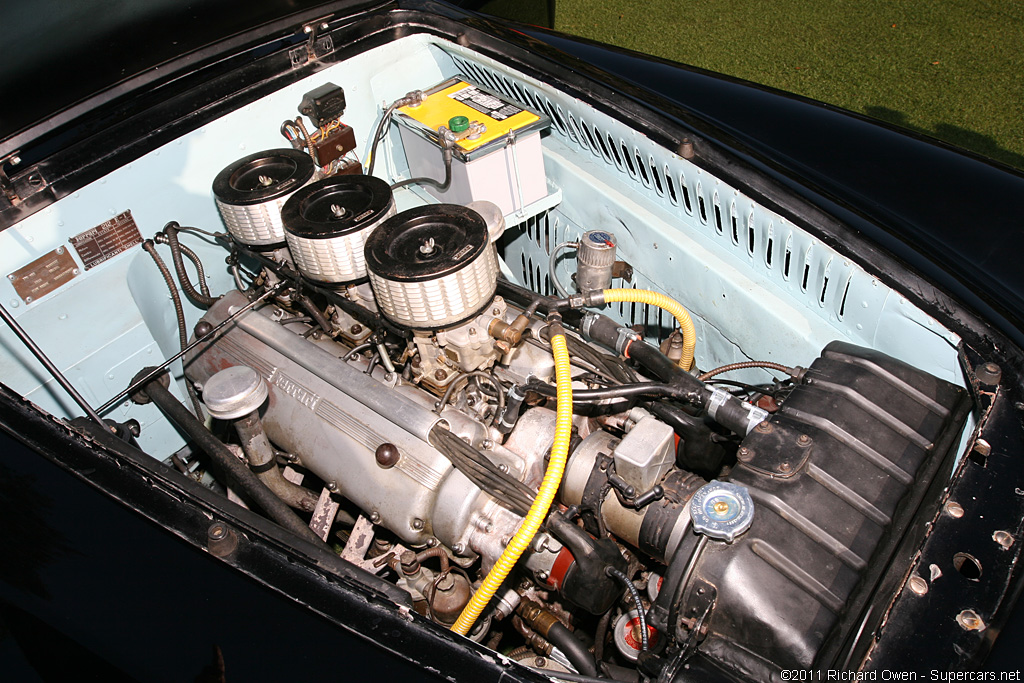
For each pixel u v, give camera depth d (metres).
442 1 2.88
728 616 1.44
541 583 1.85
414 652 1.38
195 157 2.38
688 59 6.04
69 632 1.49
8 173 2.11
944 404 1.73
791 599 1.42
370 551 2.16
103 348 2.29
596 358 2.06
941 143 2.24
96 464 1.63
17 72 2.04
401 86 2.80
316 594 1.45
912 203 2.01
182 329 2.40
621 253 2.55
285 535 1.54
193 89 2.37
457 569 2.01
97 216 2.22
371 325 2.19
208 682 1.41
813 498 1.54
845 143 2.22
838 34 6.23
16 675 1.49
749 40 6.25
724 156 2.16
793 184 2.05
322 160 2.60
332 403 2.06
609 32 6.50
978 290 1.76
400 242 1.91
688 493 1.70
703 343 2.40
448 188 2.57
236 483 2.06
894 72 5.71
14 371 2.15
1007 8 6.36
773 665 1.41
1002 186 2.03
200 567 1.51
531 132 2.50
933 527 1.49
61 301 2.19
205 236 2.50
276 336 2.23
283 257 2.31
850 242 1.90
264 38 2.53
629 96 2.39
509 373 2.11
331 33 2.62
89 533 1.57
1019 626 1.36
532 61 2.59
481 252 1.85
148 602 1.49
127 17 2.16
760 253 2.13
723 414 1.75
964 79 5.58
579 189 2.59
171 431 2.49
